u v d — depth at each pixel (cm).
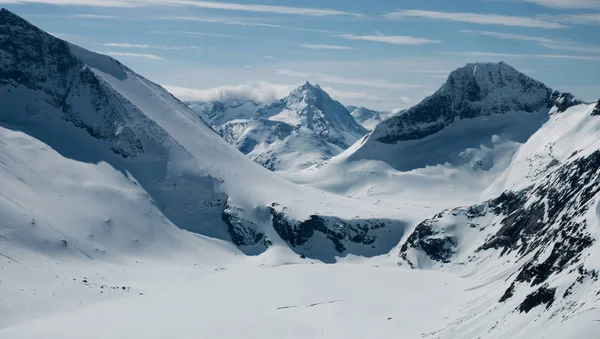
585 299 13000
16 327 18225
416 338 16238
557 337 12056
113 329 18188
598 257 13912
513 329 14050
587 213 16712
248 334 17900
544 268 16162
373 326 17988
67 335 17550
